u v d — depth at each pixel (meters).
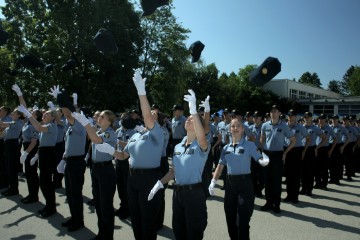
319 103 37.78
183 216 3.49
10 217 5.93
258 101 42.25
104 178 4.52
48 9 22.42
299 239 5.02
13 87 6.36
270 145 6.58
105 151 4.01
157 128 3.93
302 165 8.22
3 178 8.23
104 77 23.98
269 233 5.28
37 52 21.28
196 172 3.45
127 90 23.52
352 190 8.87
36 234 5.11
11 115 8.12
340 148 9.93
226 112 9.57
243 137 4.70
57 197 7.40
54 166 6.09
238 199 4.37
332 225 5.71
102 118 4.73
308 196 8.05
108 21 22.22
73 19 21.28
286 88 49.50
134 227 4.07
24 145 7.20
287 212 6.52
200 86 41.50
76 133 5.12
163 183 3.73
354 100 34.91
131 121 5.37
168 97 29.44
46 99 22.06
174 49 29.03
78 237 5.00
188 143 3.62
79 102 22.27
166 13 28.25
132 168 3.98
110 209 4.56
